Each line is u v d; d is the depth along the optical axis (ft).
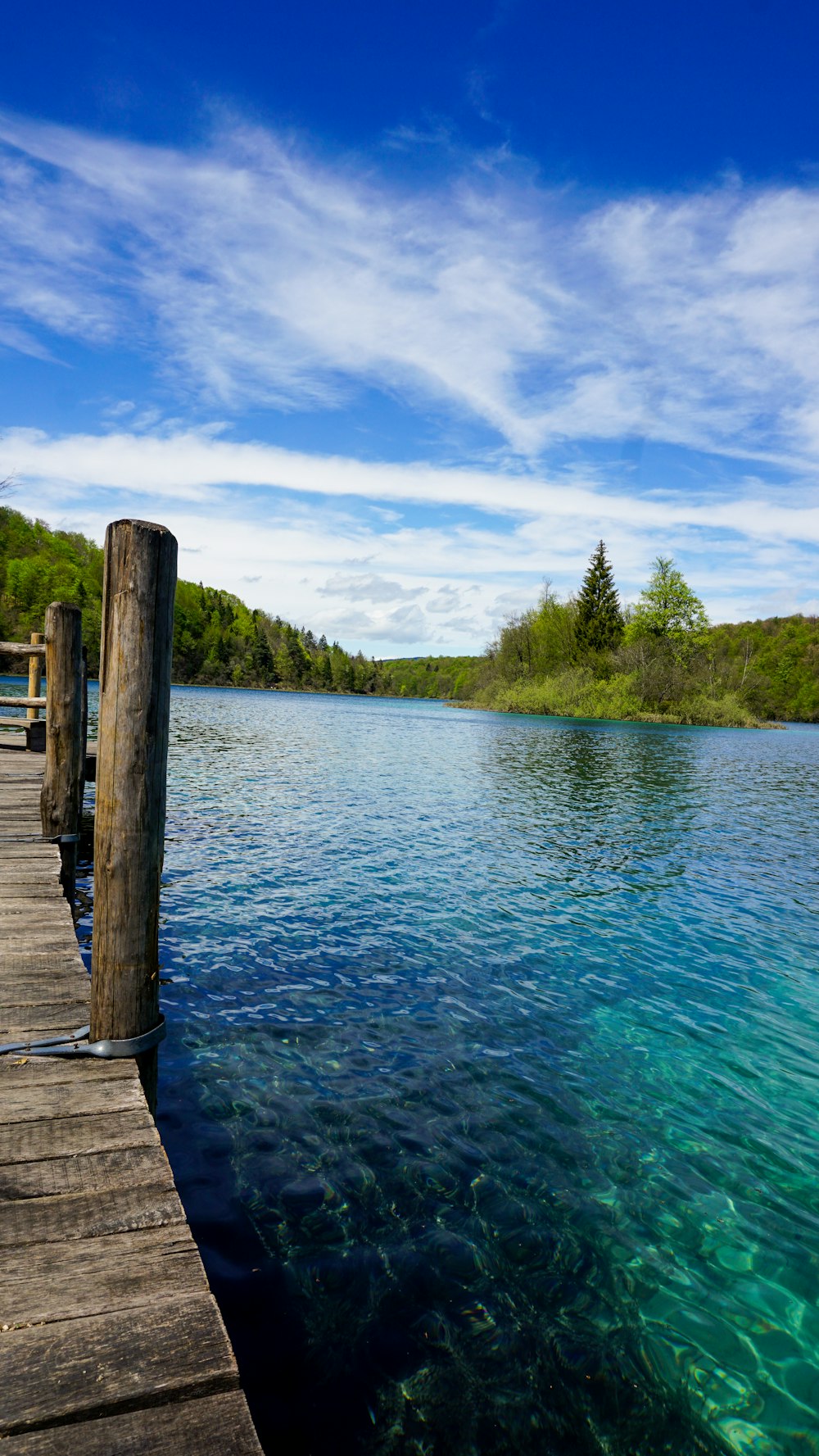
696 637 214.90
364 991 18.76
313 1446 7.48
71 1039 10.28
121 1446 5.05
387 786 54.34
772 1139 13.67
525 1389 8.36
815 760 101.86
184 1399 5.47
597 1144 13.17
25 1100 8.94
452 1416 7.95
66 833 21.07
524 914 25.88
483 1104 14.15
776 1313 9.71
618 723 183.93
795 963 22.74
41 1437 5.03
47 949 13.69
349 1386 8.18
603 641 222.07
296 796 47.01
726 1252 10.77
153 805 9.97
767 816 50.80
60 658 20.51
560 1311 9.50
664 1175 12.44
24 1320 5.85
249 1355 8.42
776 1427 8.14
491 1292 9.68
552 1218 11.19
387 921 24.13
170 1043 15.56
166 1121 12.81
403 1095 14.24
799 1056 16.90
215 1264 9.67
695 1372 8.78
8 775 32.09
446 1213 11.10
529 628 243.40
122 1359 5.61
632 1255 10.58
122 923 9.98
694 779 70.44
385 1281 9.69
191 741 80.69
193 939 21.44
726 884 31.78
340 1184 11.50
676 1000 19.56
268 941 21.65
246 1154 12.06
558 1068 15.74
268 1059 15.16
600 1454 7.71
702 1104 14.71
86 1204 7.25
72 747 21.01
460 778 61.21
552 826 42.47
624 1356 8.91
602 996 19.57
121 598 9.31
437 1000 18.58
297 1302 9.21
